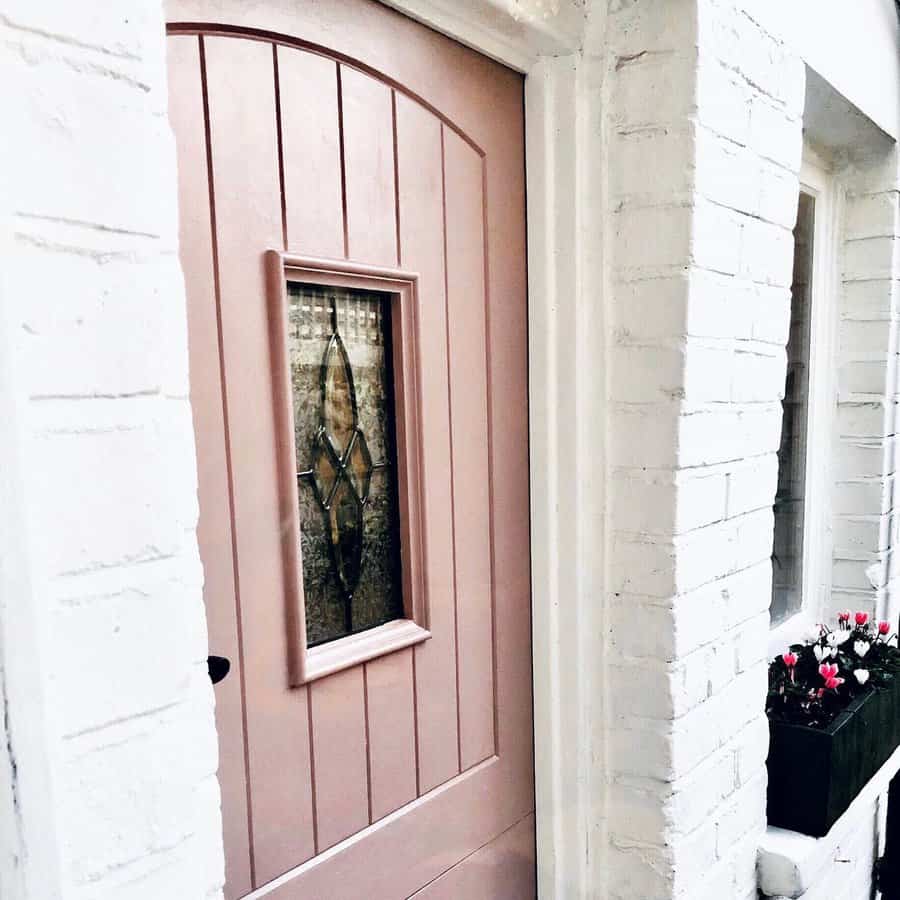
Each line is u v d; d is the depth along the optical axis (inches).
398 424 41.3
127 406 22.1
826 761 56.1
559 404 48.1
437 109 41.4
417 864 43.3
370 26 37.5
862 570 77.9
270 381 34.4
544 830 51.4
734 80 46.4
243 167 32.8
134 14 21.5
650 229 44.8
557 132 46.3
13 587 19.2
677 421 44.9
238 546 33.6
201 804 25.3
